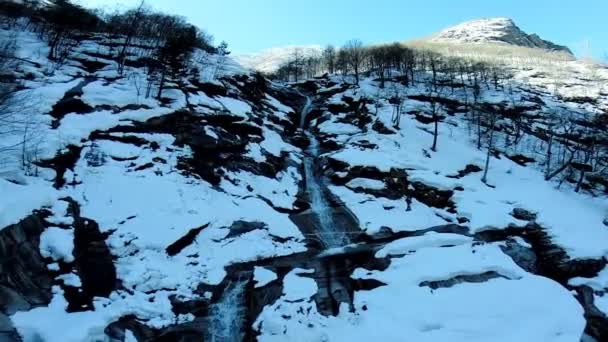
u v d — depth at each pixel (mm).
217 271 15695
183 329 13203
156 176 19141
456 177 25922
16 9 31766
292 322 14172
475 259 17625
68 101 21266
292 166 26062
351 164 25828
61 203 15430
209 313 13992
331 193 24047
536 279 16453
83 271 13734
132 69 28578
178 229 16625
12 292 12008
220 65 34688
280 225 19578
